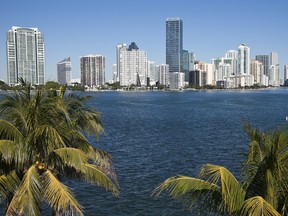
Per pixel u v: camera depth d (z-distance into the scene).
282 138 10.08
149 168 36.00
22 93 14.68
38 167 12.42
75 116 16.39
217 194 10.73
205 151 45.31
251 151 10.68
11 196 13.89
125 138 57.31
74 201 11.56
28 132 13.10
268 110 117.50
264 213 8.98
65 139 13.82
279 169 9.82
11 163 12.80
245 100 183.38
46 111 13.64
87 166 13.47
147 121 86.12
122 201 25.94
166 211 23.97
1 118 13.55
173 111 117.44
